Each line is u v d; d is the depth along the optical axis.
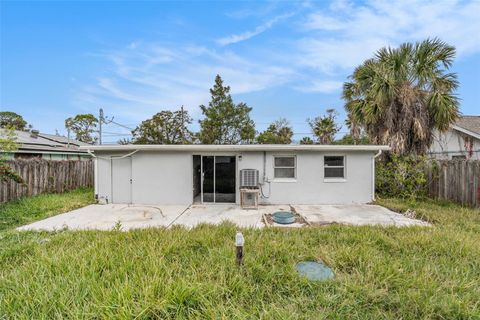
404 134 9.24
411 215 7.13
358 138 12.02
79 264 3.36
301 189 9.52
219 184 9.77
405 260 3.68
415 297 2.73
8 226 6.32
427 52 9.22
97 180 9.77
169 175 9.64
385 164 9.95
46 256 3.61
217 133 23.44
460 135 12.47
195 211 8.27
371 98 9.80
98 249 3.94
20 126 32.44
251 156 9.60
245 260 3.54
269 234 5.04
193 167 9.75
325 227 5.71
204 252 4.09
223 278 3.04
